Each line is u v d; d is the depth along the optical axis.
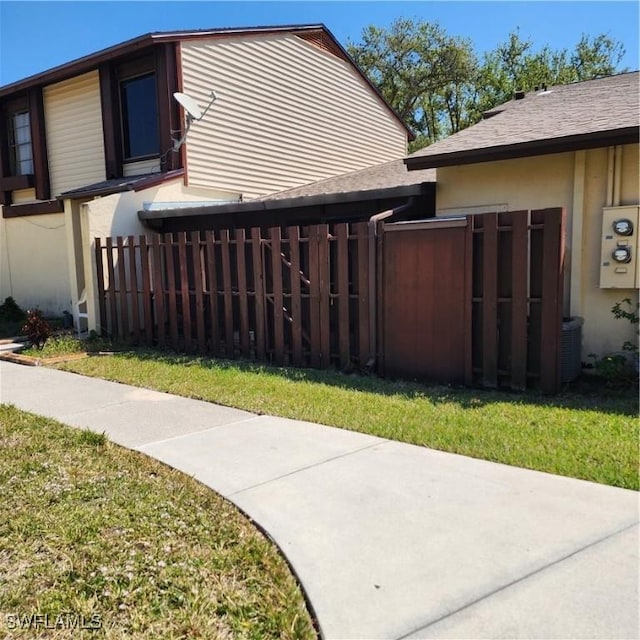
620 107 7.05
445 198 7.55
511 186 6.98
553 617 2.24
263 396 5.69
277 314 7.34
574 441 4.11
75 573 2.60
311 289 7.00
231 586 2.51
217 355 8.05
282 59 12.73
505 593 2.39
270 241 7.35
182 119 10.48
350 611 2.31
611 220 6.06
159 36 10.06
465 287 5.80
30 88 12.66
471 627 2.20
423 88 29.69
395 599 2.38
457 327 5.90
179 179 10.48
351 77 14.92
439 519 3.06
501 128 7.63
